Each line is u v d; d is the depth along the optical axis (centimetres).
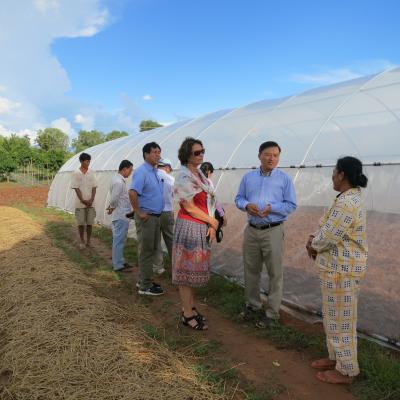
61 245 928
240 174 685
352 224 324
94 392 323
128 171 730
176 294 595
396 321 427
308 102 706
